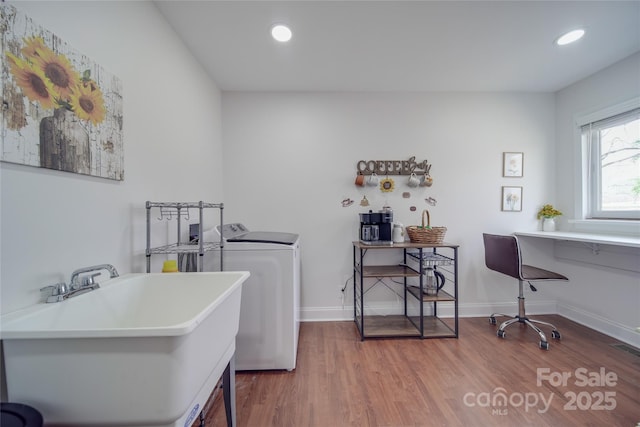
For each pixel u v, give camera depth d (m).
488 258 2.34
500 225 2.58
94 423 0.62
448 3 1.44
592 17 1.56
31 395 0.62
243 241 1.66
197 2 1.40
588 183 2.34
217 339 0.85
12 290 0.72
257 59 1.96
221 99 2.46
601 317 2.18
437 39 1.75
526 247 2.58
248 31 1.65
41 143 0.78
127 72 1.19
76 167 0.90
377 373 1.64
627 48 1.88
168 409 0.62
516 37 1.74
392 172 2.53
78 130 0.91
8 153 0.70
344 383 1.54
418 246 2.12
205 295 1.10
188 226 1.78
